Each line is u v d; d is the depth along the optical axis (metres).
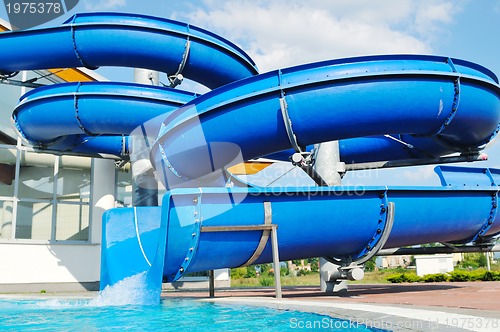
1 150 17.55
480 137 10.62
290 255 9.55
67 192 18.39
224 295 11.84
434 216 10.03
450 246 11.81
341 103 9.02
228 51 13.87
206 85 14.58
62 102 12.28
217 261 8.97
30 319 6.62
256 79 9.55
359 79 8.96
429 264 20.70
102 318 6.50
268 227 8.78
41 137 13.73
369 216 9.45
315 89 9.07
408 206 9.69
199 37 13.12
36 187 17.92
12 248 16.70
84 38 12.36
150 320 6.03
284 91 9.21
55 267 17.28
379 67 9.02
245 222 8.67
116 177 19.38
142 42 12.57
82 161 18.92
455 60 9.44
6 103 17.88
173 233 8.45
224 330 4.83
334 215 9.20
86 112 12.23
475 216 10.66
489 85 9.73
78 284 17.59
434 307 5.71
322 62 9.12
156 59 12.92
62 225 18.05
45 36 12.45
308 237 9.23
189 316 6.25
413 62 9.18
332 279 11.41
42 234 17.66
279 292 8.57
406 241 10.28
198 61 13.35
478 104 9.55
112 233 11.33
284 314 5.92
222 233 8.62
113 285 9.95
